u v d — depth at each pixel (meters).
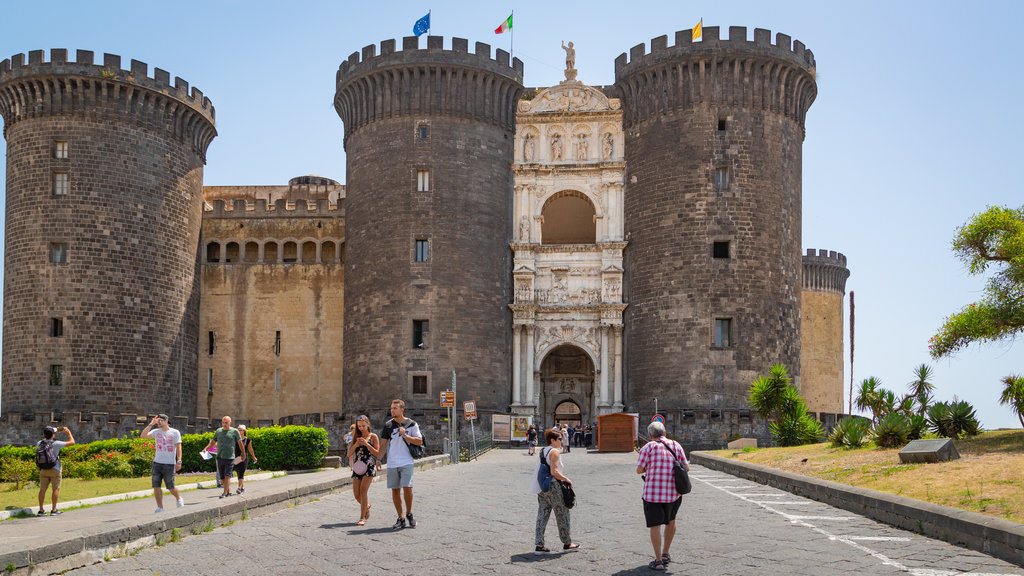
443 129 64.88
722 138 62.56
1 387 61.22
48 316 60.03
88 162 61.25
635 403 62.88
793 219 64.19
